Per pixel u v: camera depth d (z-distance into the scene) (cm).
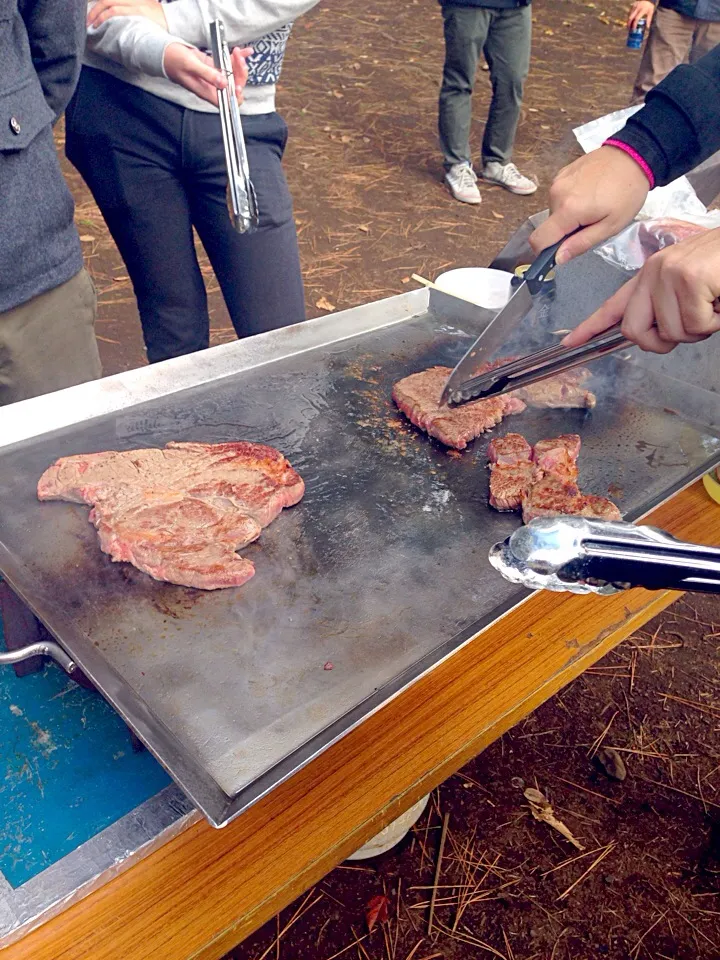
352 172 320
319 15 499
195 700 69
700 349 107
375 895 114
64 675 79
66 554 81
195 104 125
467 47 276
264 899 62
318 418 103
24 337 109
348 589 81
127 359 210
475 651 82
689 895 116
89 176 133
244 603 78
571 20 517
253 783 63
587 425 106
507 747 134
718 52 85
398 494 93
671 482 98
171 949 60
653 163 84
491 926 112
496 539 88
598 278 115
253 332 147
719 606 162
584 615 87
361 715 67
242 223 105
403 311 125
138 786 70
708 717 140
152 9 119
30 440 95
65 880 61
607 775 131
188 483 88
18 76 98
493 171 315
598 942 110
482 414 102
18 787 69
